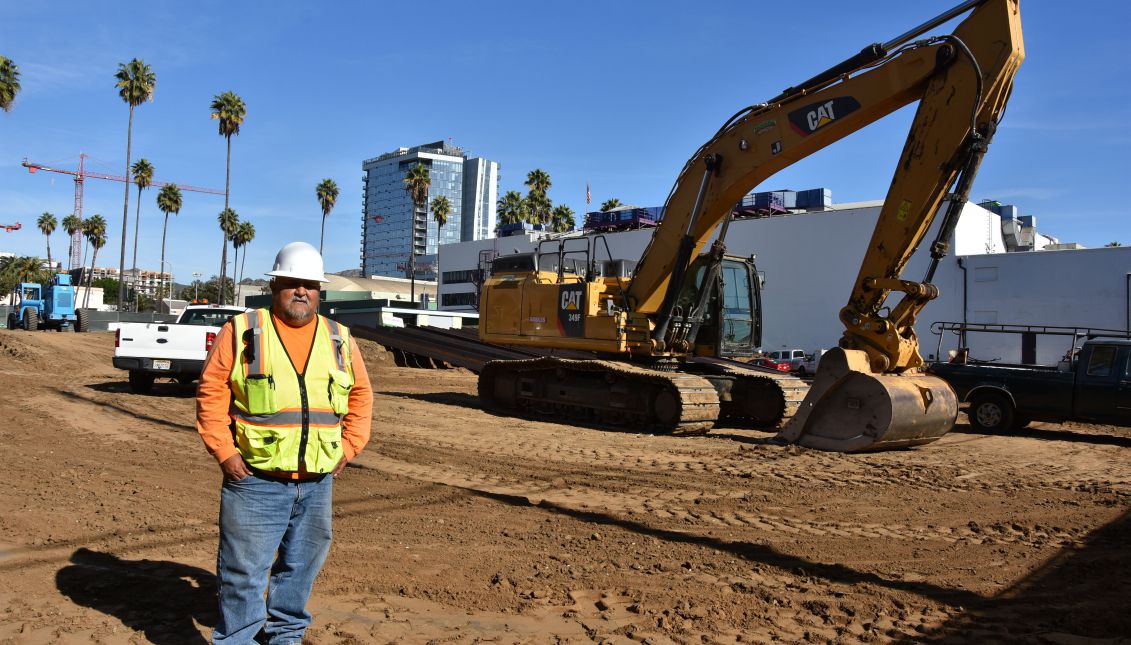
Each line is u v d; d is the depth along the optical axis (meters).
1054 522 6.78
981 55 9.77
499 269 15.84
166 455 9.10
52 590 4.68
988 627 4.31
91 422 11.52
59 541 5.66
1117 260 32.25
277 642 3.66
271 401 3.43
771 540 6.09
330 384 3.59
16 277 94.88
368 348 30.58
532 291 14.78
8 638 3.95
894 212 10.42
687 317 13.26
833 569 5.37
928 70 9.99
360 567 5.25
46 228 112.06
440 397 17.88
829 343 40.31
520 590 4.87
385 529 6.25
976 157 9.77
